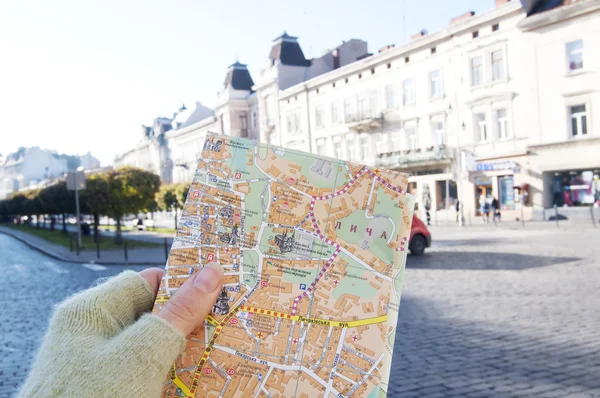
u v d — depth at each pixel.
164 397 1.02
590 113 27.53
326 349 1.04
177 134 76.12
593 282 9.78
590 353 5.56
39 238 39.69
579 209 27.92
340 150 43.97
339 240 1.11
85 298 1.01
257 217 1.12
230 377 1.02
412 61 36.91
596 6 26.58
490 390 4.65
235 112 59.25
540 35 29.25
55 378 0.87
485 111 32.31
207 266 1.06
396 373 5.21
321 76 45.03
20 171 130.00
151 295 1.12
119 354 0.90
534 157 29.84
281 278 1.09
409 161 36.69
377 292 1.08
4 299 11.59
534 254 14.51
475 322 7.18
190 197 1.14
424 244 15.73
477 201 33.38
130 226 61.41
